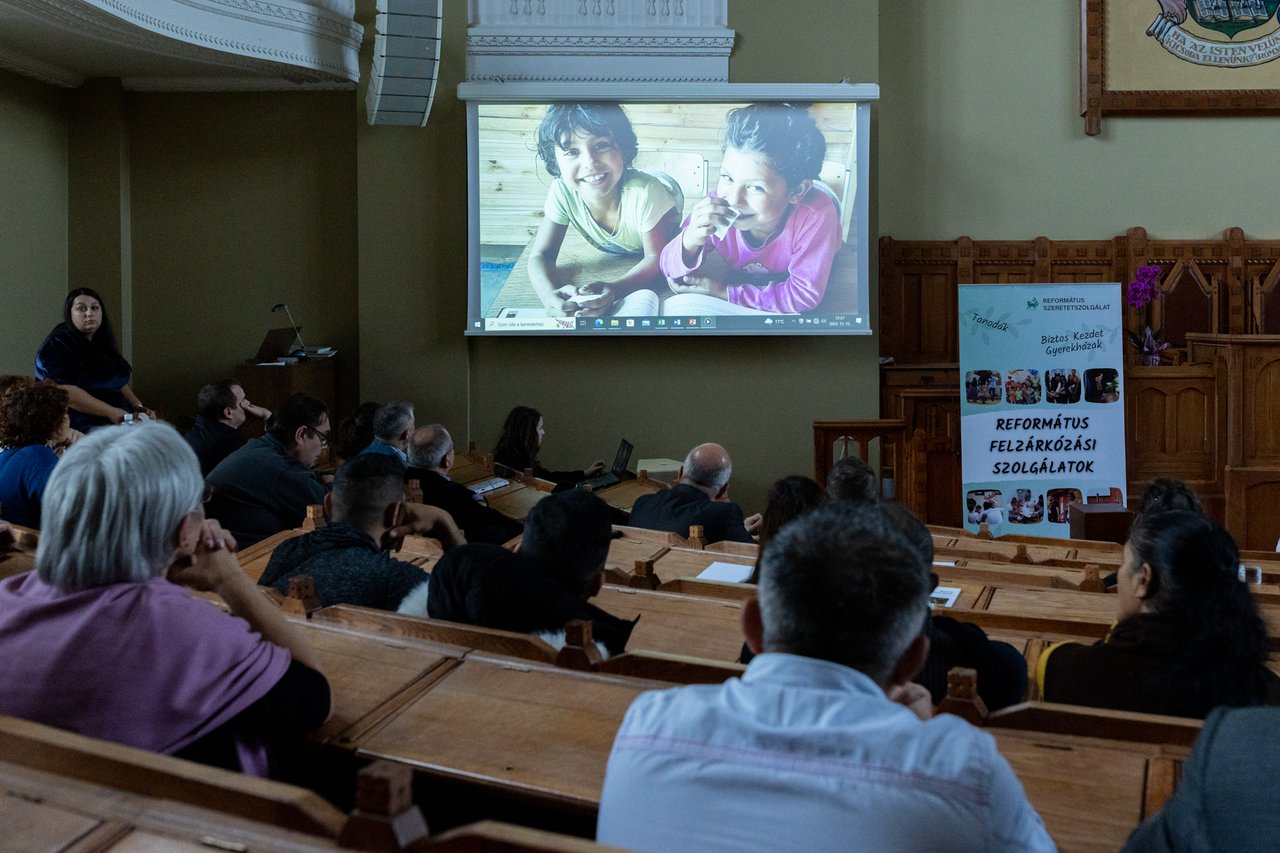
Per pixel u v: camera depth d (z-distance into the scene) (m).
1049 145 9.94
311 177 8.73
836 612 1.40
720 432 8.69
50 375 6.02
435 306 8.55
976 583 3.61
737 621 2.93
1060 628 2.96
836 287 8.44
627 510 6.05
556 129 8.31
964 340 7.84
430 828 1.81
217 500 4.80
